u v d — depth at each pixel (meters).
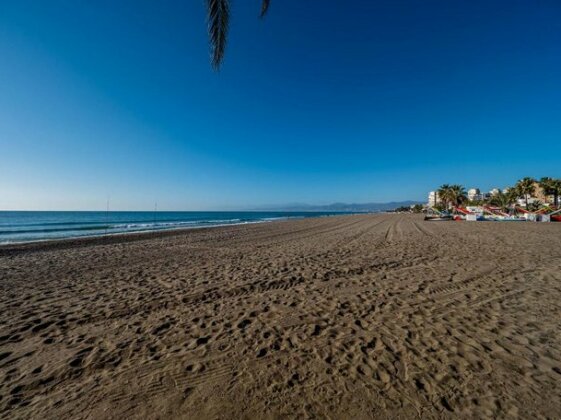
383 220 39.66
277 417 2.23
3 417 2.26
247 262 8.62
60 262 9.11
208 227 27.42
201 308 4.74
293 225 28.81
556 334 3.57
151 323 4.14
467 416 2.20
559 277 6.27
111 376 2.81
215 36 3.46
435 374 2.76
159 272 7.49
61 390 2.60
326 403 2.38
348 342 3.46
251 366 2.96
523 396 2.42
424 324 3.94
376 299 5.04
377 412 2.26
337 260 8.68
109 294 5.61
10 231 23.58
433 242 12.76
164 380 2.74
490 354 3.11
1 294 5.69
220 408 2.34
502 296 5.06
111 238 16.64
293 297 5.23
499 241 12.66
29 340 3.63
